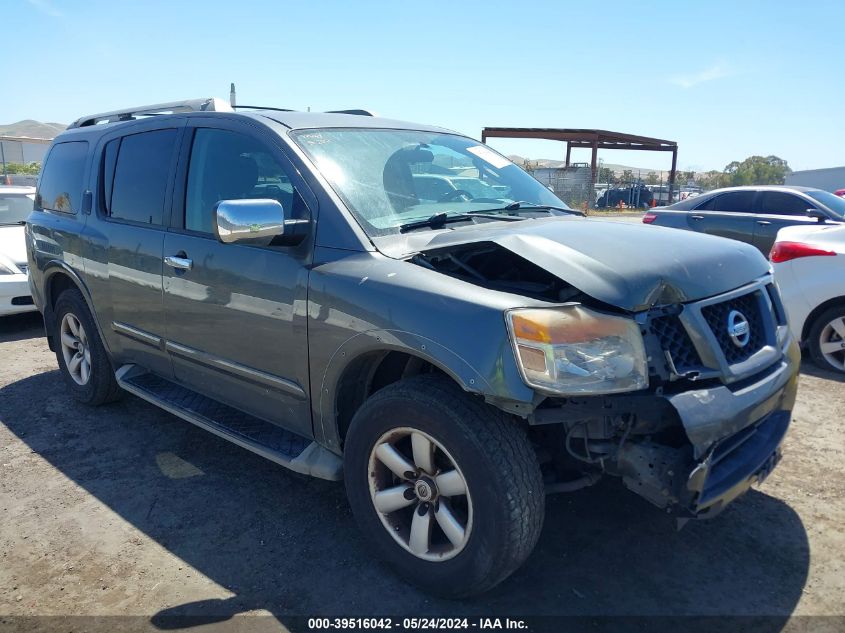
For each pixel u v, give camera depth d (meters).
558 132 28.75
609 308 2.45
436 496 2.62
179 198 3.73
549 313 2.33
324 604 2.68
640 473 2.42
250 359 3.27
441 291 2.52
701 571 2.88
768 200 9.65
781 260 5.94
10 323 7.84
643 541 3.10
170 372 3.96
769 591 2.74
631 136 29.58
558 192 30.27
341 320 2.75
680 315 2.52
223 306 3.33
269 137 3.28
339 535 3.18
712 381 2.54
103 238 4.24
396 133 3.74
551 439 2.80
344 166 3.22
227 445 4.23
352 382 2.90
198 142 3.71
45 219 5.00
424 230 3.03
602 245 2.72
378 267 2.74
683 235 3.04
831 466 3.85
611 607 2.64
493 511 2.39
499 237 2.71
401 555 2.75
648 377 2.38
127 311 4.12
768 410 2.71
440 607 2.65
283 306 3.01
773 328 2.89
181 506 3.47
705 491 2.43
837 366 5.69
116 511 3.43
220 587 2.79
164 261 3.70
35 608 2.66
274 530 3.23
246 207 2.71
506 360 2.30
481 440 2.39
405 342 2.52
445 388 2.54
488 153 4.19
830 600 2.68
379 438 2.72
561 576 2.85
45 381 5.54
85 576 2.88
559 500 3.47
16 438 4.36
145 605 2.68
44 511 3.43
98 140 4.57
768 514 3.33
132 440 4.31
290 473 3.84
